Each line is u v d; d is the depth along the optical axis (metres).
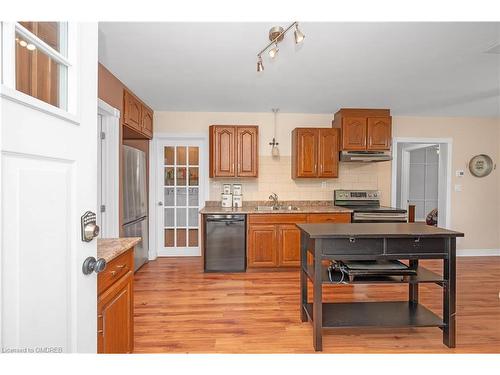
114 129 3.11
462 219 5.11
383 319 2.25
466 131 5.07
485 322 2.57
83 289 1.05
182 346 2.18
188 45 2.43
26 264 0.78
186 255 4.84
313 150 4.44
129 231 3.72
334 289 3.37
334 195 4.79
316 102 4.16
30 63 0.87
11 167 0.73
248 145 4.41
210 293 3.24
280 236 4.09
